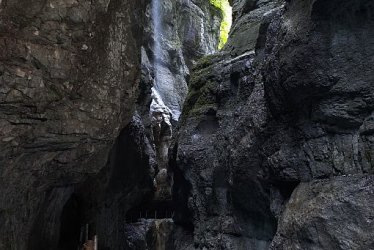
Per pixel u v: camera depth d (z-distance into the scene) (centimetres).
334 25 625
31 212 827
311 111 688
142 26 885
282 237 695
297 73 671
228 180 1048
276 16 891
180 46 2897
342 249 577
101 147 833
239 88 1141
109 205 1500
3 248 727
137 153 1541
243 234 1029
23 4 573
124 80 805
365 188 574
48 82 639
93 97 735
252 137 906
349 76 613
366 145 597
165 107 2414
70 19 632
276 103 777
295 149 743
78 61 674
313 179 684
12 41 577
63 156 771
